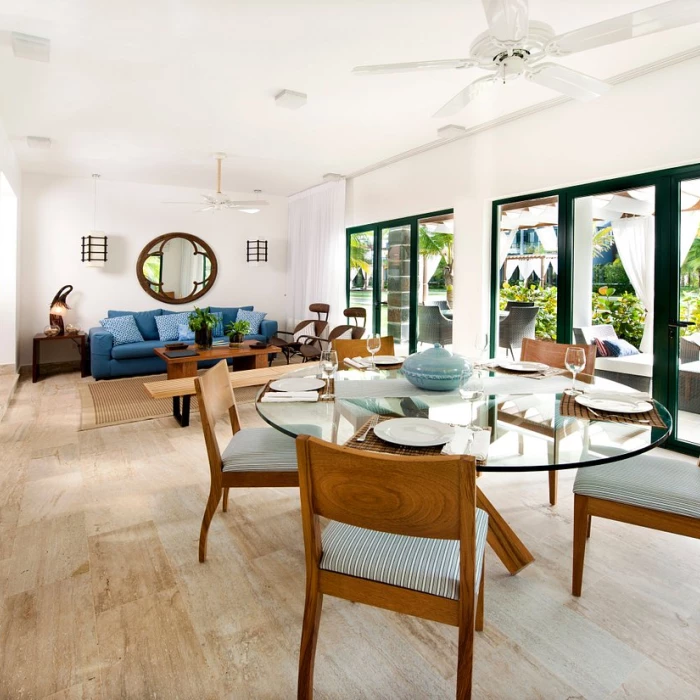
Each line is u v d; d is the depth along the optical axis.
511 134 3.96
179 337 6.13
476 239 4.32
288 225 7.52
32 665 1.40
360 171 5.67
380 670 1.39
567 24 2.54
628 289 3.38
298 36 2.63
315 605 1.24
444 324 4.83
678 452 3.15
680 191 3.05
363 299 5.98
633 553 2.00
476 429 1.54
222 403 2.10
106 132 4.28
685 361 3.10
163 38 2.66
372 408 1.83
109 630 1.54
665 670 1.38
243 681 1.35
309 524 1.20
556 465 1.30
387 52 2.80
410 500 1.06
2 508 2.37
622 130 3.23
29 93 3.43
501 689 1.32
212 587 1.77
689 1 1.60
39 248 5.86
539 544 2.06
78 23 2.52
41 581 1.79
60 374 5.78
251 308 7.04
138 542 2.07
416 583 1.17
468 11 2.38
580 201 3.63
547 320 3.90
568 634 1.53
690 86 2.89
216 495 1.91
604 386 2.17
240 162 5.28
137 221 6.44
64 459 3.05
